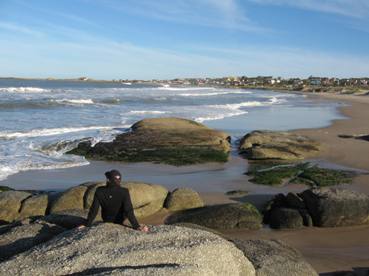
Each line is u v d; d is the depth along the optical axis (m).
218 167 19.47
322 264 9.53
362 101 71.00
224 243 6.12
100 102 51.03
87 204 11.97
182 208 12.66
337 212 11.77
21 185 15.89
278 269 6.90
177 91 96.25
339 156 21.70
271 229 11.73
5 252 6.08
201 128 26.61
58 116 35.19
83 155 21.33
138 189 12.39
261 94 96.62
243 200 14.12
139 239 5.73
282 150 21.33
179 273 5.01
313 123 36.28
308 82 188.38
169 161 20.23
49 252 5.35
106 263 5.16
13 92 68.00
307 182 16.55
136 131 25.53
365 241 11.05
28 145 22.33
